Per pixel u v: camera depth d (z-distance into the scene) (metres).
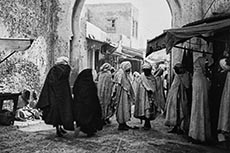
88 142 7.50
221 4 10.67
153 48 8.38
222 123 6.72
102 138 8.02
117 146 7.16
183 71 8.52
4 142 7.26
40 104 7.77
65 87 7.90
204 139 7.20
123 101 9.27
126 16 34.94
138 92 9.45
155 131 9.25
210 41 8.87
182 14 12.91
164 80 15.04
